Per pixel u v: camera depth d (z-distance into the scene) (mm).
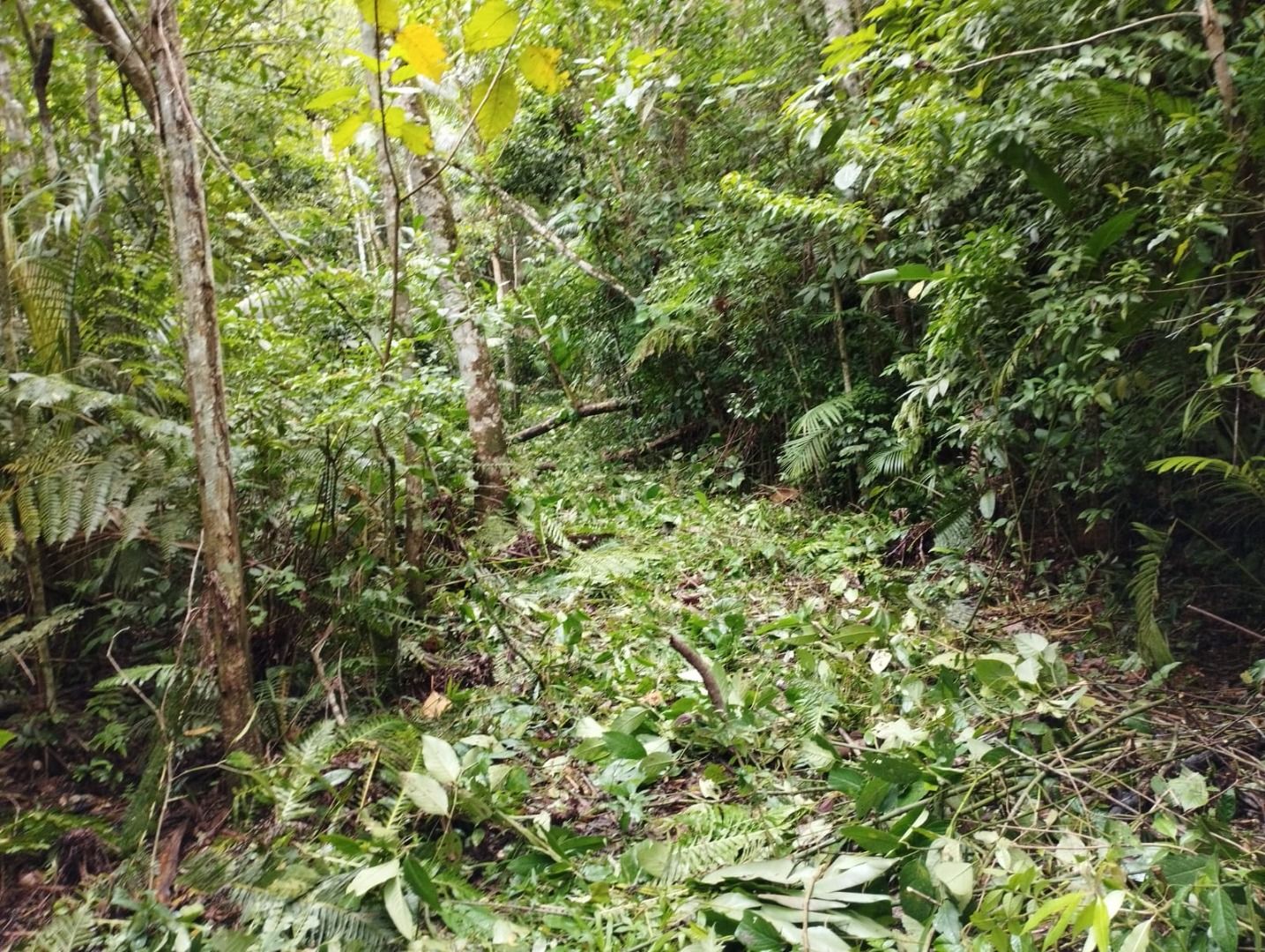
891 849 2178
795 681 3314
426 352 6168
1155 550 3529
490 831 2547
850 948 1873
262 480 3227
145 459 2947
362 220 6492
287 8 5895
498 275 10289
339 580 3176
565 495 6930
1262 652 3525
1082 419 3900
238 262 4559
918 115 3824
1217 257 3443
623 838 2547
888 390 6125
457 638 3895
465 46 2172
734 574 5102
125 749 2727
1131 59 3199
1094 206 3736
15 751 2754
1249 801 2518
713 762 2984
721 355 7793
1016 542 4715
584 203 8336
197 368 2537
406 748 2621
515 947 1983
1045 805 2508
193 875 2201
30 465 2770
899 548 5320
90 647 3002
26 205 3357
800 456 6020
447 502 4434
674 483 7371
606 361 9414
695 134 7254
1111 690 3389
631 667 3592
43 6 3904
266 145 6152
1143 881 2047
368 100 3375
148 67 2711
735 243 6594
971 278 3887
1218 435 3551
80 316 3418
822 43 6234
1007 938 1822
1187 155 3115
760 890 2172
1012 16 3617
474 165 8516
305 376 3369
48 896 2262
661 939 1946
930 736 2795
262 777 2402
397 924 1968
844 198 5590
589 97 8070
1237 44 3088
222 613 2570
